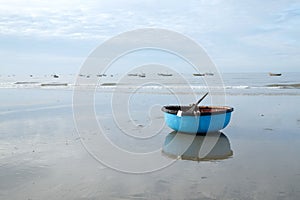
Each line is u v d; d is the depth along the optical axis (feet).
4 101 75.05
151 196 20.53
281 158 28.60
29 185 22.58
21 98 81.66
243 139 36.55
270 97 78.54
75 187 22.15
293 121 46.09
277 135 37.86
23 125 45.14
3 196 20.70
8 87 130.00
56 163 27.68
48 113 56.08
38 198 20.36
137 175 24.57
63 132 40.37
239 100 74.08
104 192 21.29
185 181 23.29
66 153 30.86
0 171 25.55
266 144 33.94
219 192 21.04
